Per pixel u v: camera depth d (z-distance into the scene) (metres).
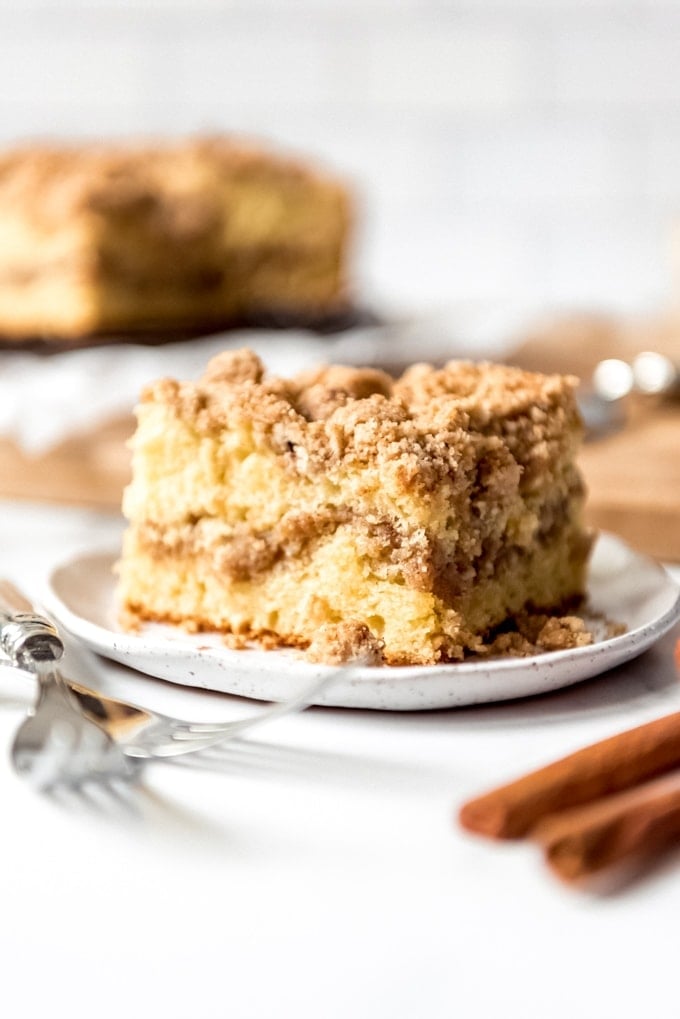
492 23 1.41
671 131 1.40
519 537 0.55
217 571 0.55
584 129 1.42
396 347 0.92
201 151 1.12
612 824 0.44
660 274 1.44
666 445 0.75
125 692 0.52
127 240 0.98
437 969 0.42
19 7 1.50
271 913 0.43
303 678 0.50
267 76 1.48
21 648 0.51
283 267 1.13
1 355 0.86
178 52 1.49
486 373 0.59
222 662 0.51
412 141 1.46
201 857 0.45
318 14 1.45
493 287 1.48
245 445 0.54
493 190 1.46
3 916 0.43
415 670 0.50
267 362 0.84
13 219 0.98
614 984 0.42
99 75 1.51
